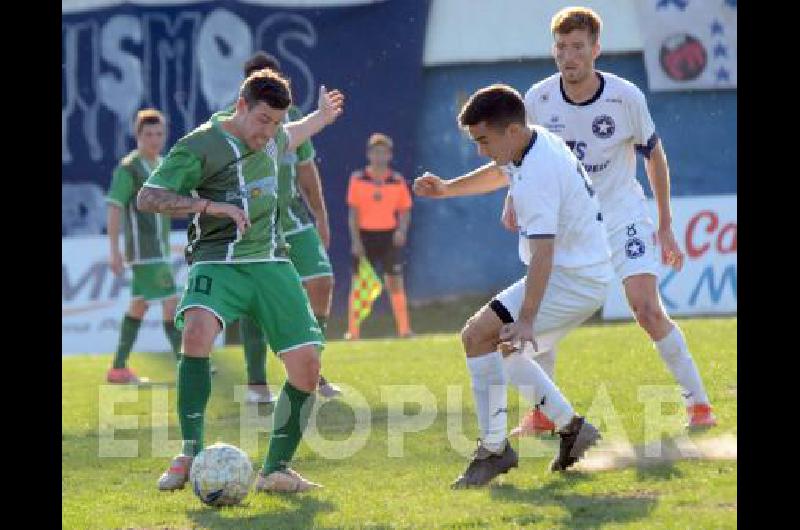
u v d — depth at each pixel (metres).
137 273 47.81
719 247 67.06
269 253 25.09
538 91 28.89
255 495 23.97
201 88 71.12
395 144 71.56
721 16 70.69
